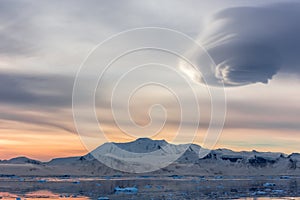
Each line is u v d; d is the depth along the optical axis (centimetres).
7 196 10556
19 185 15775
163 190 13288
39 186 15188
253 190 13588
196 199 10081
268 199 10081
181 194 11594
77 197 10462
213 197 10600
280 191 13088
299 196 11012
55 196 10644
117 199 10031
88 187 14762
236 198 10381
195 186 15850
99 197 10462
